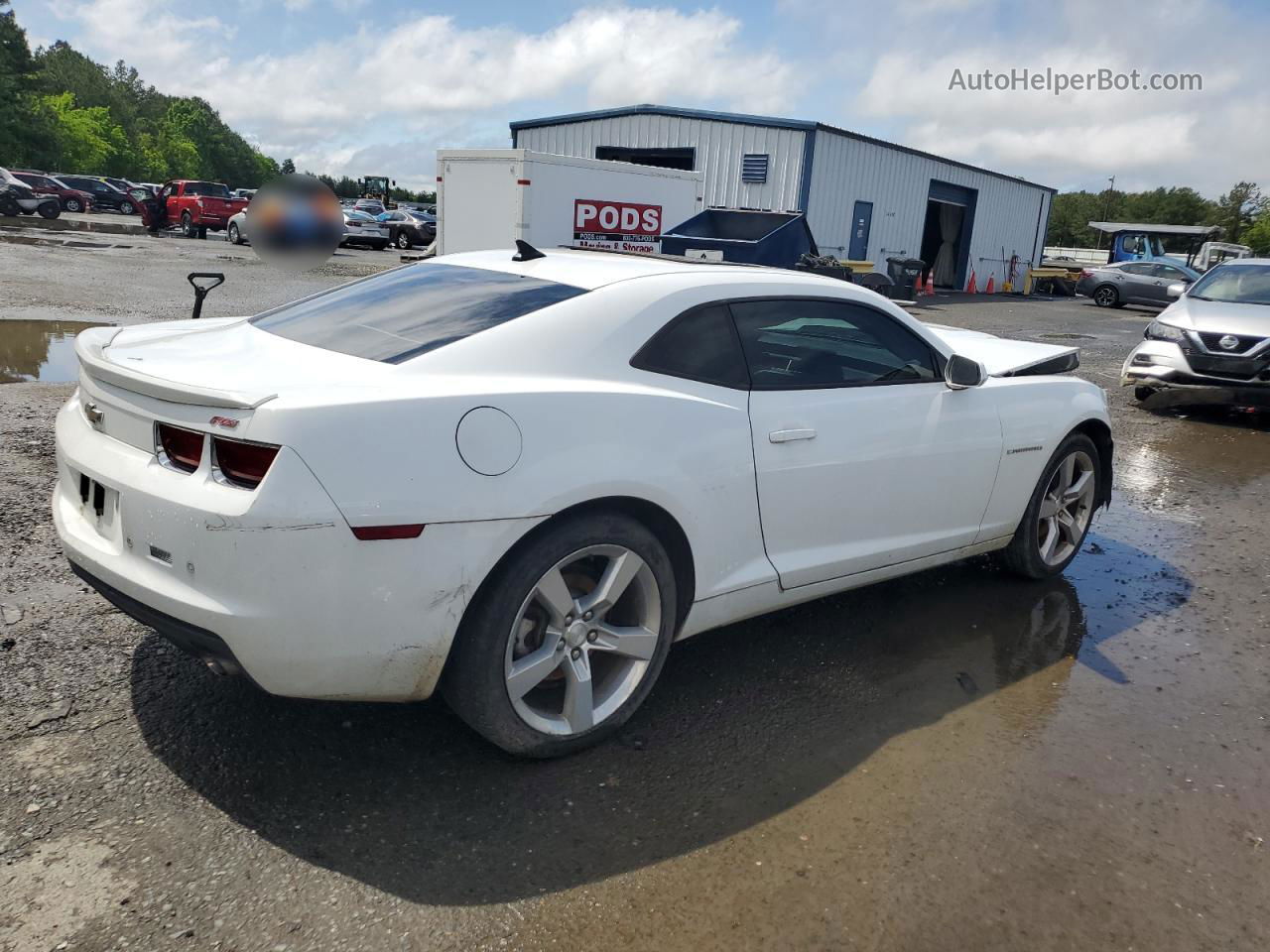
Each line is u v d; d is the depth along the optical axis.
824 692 3.45
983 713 3.38
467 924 2.22
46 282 13.82
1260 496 6.78
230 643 2.36
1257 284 10.12
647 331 2.99
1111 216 110.62
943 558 4.09
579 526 2.70
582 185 13.98
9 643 3.32
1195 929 2.36
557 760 2.91
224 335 3.20
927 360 3.89
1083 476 4.71
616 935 2.22
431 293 3.21
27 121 68.38
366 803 2.63
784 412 3.26
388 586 2.40
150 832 2.45
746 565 3.24
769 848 2.56
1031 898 2.43
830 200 23.48
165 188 30.41
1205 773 3.08
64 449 2.82
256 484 2.31
